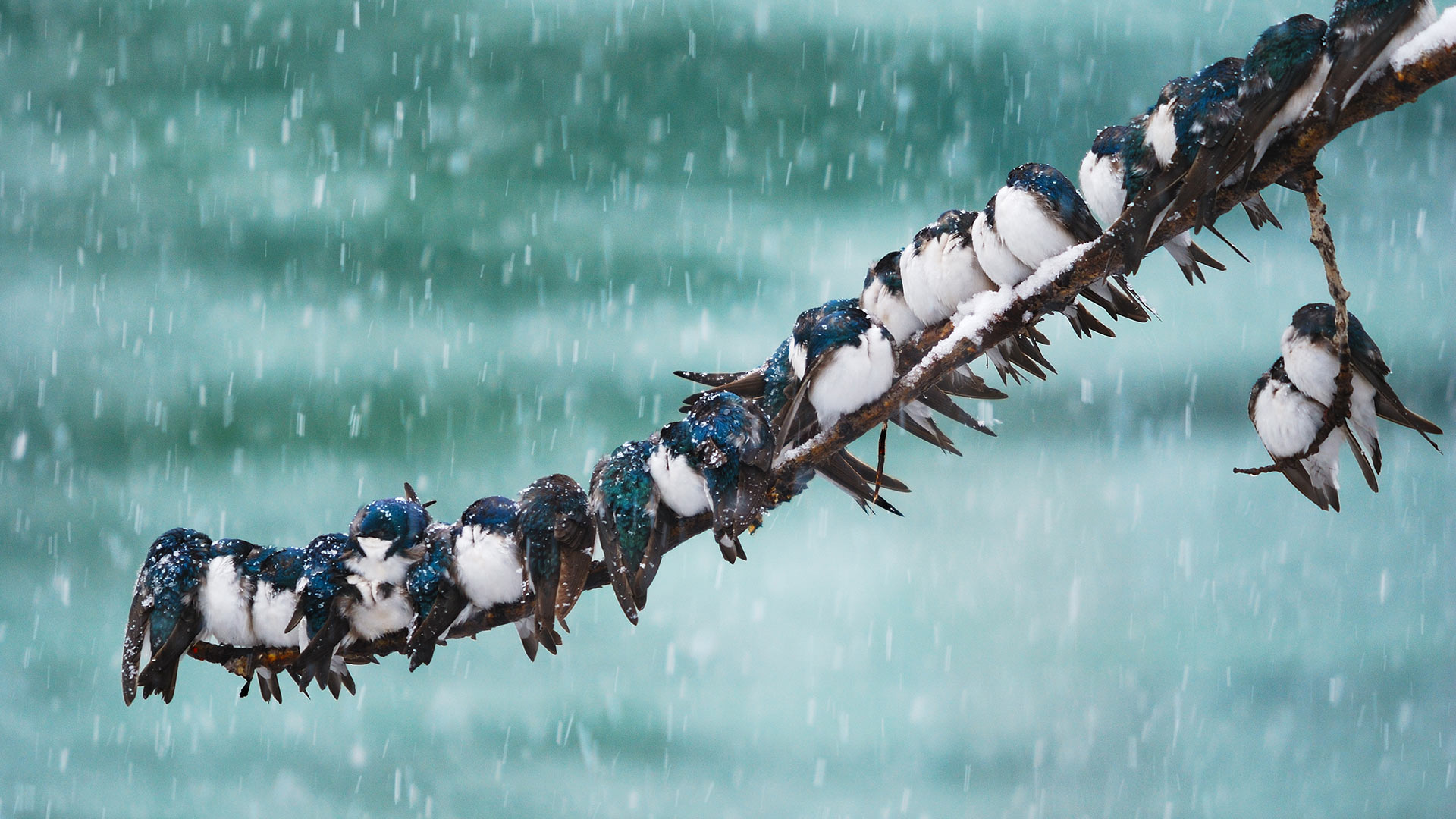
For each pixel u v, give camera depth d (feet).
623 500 49.44
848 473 49.67
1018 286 49.37
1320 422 49.29
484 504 49.52
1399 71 48.73
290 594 49.65
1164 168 49.14
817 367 49.52
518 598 49.49
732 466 49.42
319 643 49.55
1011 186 49.52
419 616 49.52
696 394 49.60
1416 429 49.21
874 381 49.49
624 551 49.42
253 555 49.75
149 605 49.65
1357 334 49.24
